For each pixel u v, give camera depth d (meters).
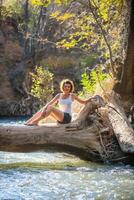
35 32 29.28
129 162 9.11
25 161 9.44
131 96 10.78
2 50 29.02
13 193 6.41
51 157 10.02
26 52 29.31
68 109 9.29
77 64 28.33
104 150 9.21
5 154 10.41
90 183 7.10
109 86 11.21
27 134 8.69
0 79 28.16
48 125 9.08
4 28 29.47
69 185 6.96
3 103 27.67
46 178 7.53
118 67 11.28
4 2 30.44
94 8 12.98
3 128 8.59
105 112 9.69
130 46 10.53
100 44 14.30
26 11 29.72
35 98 27.09
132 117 10.33
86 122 9.33
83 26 13.71
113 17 12.84
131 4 10.53
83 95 13.73
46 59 29.11
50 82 22.92
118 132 9.16
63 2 13.20
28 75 28.42
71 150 9.08
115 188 6.71
